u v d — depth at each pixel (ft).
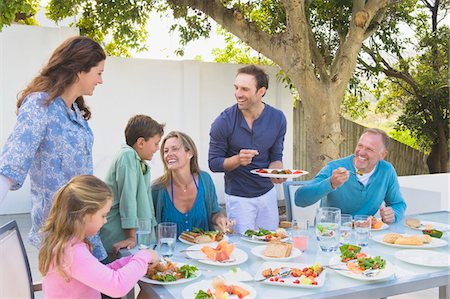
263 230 7.99
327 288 5.60
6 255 5.95
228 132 10.24
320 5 24.36
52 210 5.71
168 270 6.02
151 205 8.25
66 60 6.77
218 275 6.04
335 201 9.38
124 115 23.31
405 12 27.55
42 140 6.62
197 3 20.40
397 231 8.38
